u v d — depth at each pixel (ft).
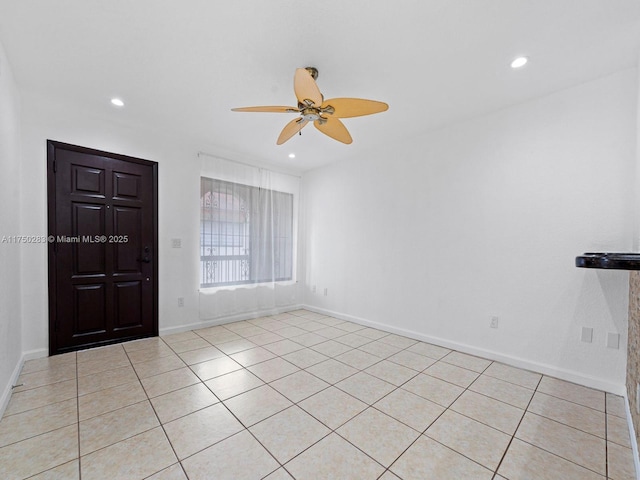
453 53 6.35
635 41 5.88
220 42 6.12
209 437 5.39
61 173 9.05
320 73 7.11
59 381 7.42
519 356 8.52
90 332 9.66
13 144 7.44
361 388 7.27
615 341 7.02
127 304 10.40
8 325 6.77
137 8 5.21
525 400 6.72
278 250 15.08
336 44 6.11
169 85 7.81
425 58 6.53
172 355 9.27
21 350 8.29
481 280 9.31
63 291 9.13
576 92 7.57
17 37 5.96
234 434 5.49
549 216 8.00
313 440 5.34
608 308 7.13
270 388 7.24
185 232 11.75
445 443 5.29
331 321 13.60
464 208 9.71
